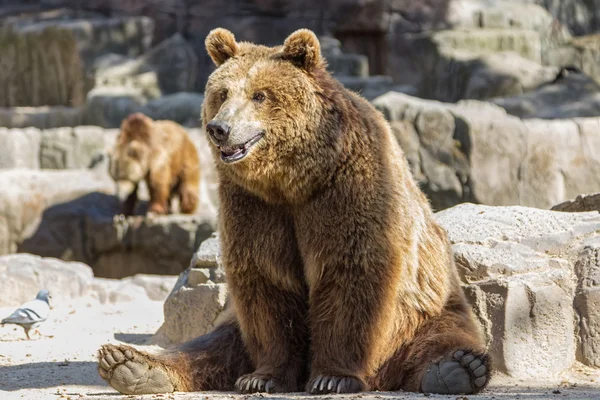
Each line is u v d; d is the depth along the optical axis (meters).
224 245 8.85
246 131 8.23
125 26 39.78
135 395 8.48
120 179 26.98
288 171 8.38
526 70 37.78
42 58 39.81
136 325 14.37
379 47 42.50
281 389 8.62
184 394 8.48
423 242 9.21
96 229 27.97
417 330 8.99
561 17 45.41
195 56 39.72
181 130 28.56
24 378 9.59
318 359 8.58
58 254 27.97
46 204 28.67
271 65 8.56
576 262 10.30
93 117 36.00
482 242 10.73
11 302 16.17
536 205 27.91
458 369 8.06
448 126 27.47
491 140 27.53
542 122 28.42
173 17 41.28
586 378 9.63
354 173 8.45
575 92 35.53
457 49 40.31
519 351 9.91
